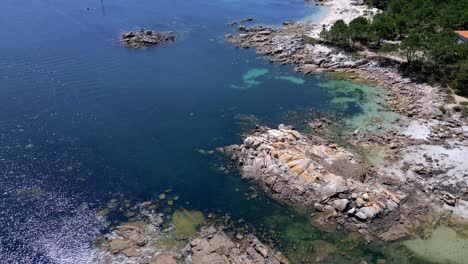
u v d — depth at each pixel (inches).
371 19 5836.6
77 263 2066.9
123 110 3506.4
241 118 3417.8
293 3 7411.4
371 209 2326.5
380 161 2839.6
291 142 2923.2
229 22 6058.1
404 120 3358.8
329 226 2308.1
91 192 2564.0
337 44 4857.3
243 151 2886.3
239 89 3939.5
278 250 2160.4
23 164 2783.0
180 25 5861.2
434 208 2423.7
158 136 3152.1
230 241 2207.2
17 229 2265.0
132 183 2652.6
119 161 2861.7
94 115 3415.4
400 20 4921.3
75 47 4869.6
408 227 2290.8
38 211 2393.0
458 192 2536.9
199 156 2920.8
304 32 5516.7
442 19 4835.1
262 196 2541.8
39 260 2080.5
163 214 2400.3
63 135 3120.1
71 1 6929.1
